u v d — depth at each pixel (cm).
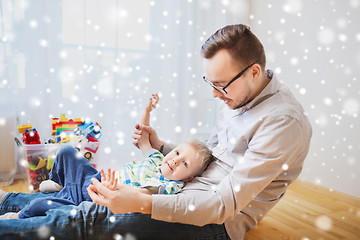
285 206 156
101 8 193
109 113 200
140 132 135
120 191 83
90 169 123
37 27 179
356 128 161
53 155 156
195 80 221
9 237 88
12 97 174
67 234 93
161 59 210
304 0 188
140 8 203
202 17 219
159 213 85
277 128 92
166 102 215
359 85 159
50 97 187
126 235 97
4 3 168
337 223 138
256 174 89
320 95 181
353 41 161
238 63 90
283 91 106
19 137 172
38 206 106
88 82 193
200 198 89
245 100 101
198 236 100
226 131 117
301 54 192
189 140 128
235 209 89
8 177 175
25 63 179
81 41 190
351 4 161
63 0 184
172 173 118
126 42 201
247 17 234
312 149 188
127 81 203
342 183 169
